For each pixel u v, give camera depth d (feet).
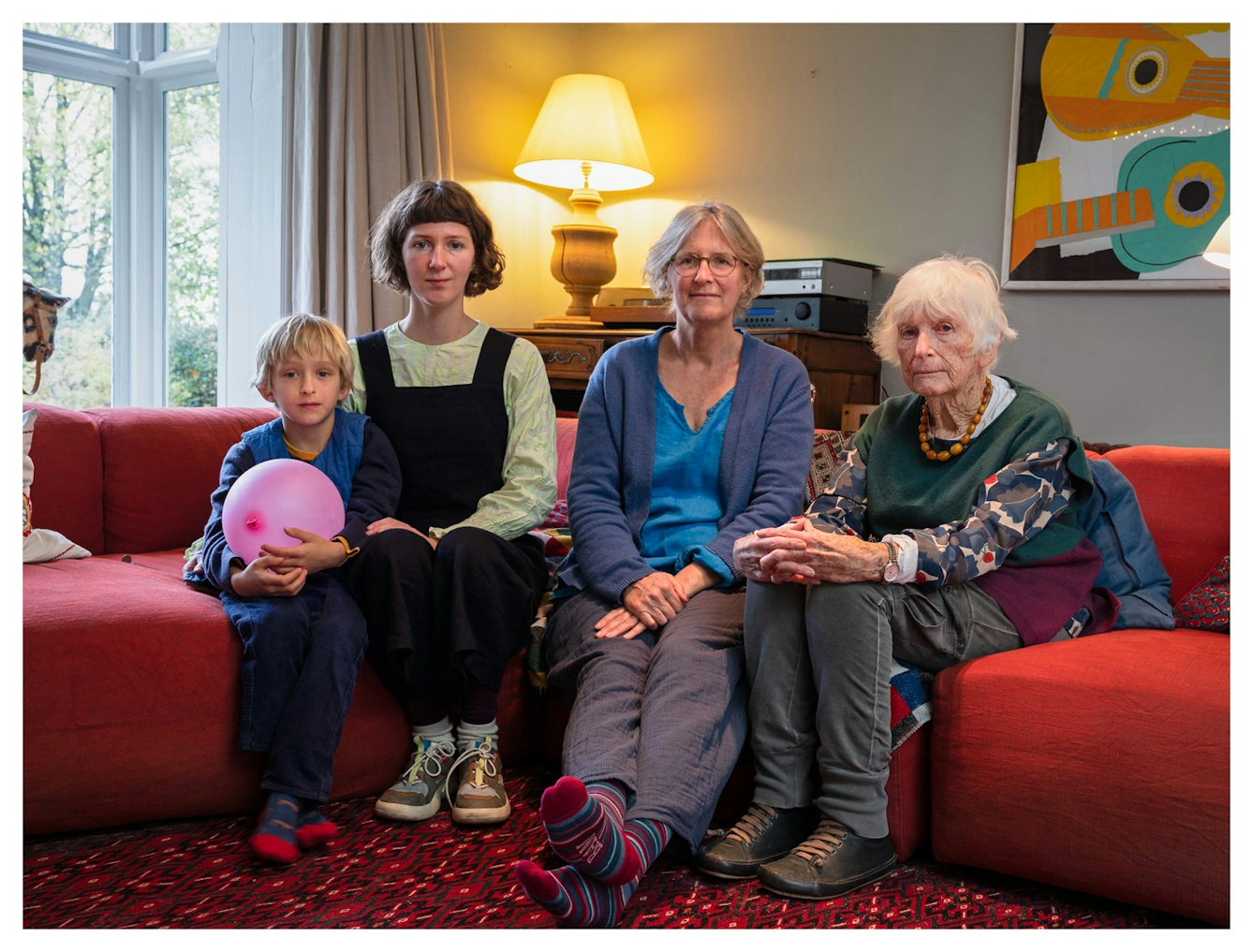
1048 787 4.38
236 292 9.96
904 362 5.29
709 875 4.64
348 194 9.47
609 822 4.02
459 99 10.98
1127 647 4.78
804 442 5.87
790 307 9.43
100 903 4.29
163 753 4.91
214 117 10.30
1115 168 8.94
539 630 6.02
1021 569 5.13
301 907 4.30
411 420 6.17
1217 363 8.67
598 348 10.00
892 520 5.43
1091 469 5.73
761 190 11.09
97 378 10.39
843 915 4.33
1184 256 8.68
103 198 10.34
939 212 9.99
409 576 5.31
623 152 10.71
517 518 5.93
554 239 11.28
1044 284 9.32
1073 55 9.08
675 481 5.92
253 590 5.08
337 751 5.30
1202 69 8.54
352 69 9.41
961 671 4.72
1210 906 4.05
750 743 5.05
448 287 6.17
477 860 4.79
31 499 6.61
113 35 10.40
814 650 4.76
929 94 9.98
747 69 11.11
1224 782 4.03
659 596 5.29
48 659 4.71
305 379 5.67
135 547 7.09
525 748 6.16
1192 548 5.79
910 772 4.83
